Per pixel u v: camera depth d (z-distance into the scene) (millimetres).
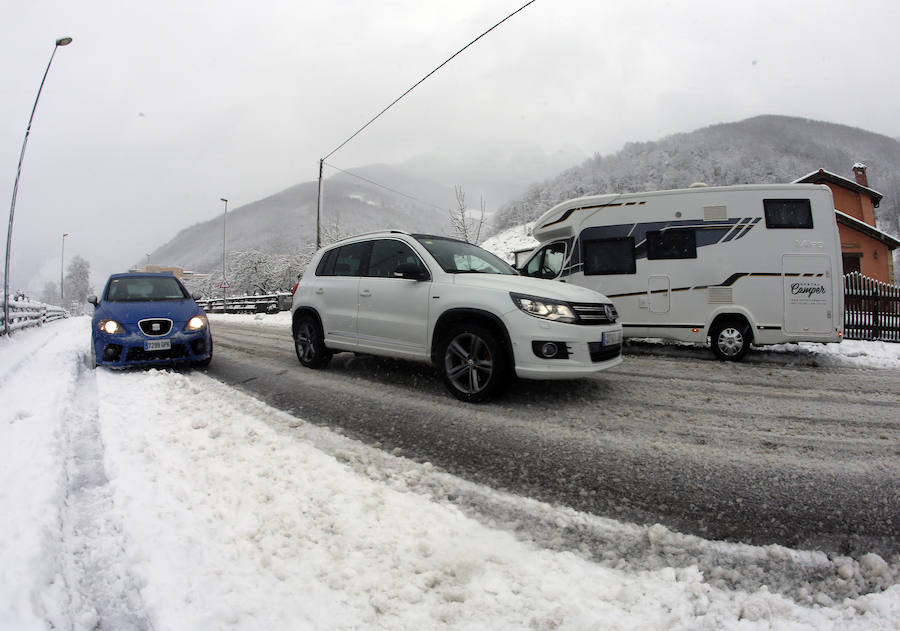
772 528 2320
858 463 3158
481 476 2854
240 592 1687
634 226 7973
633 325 7965
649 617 1628
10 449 2973
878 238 19359
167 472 2693
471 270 5117
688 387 5348
